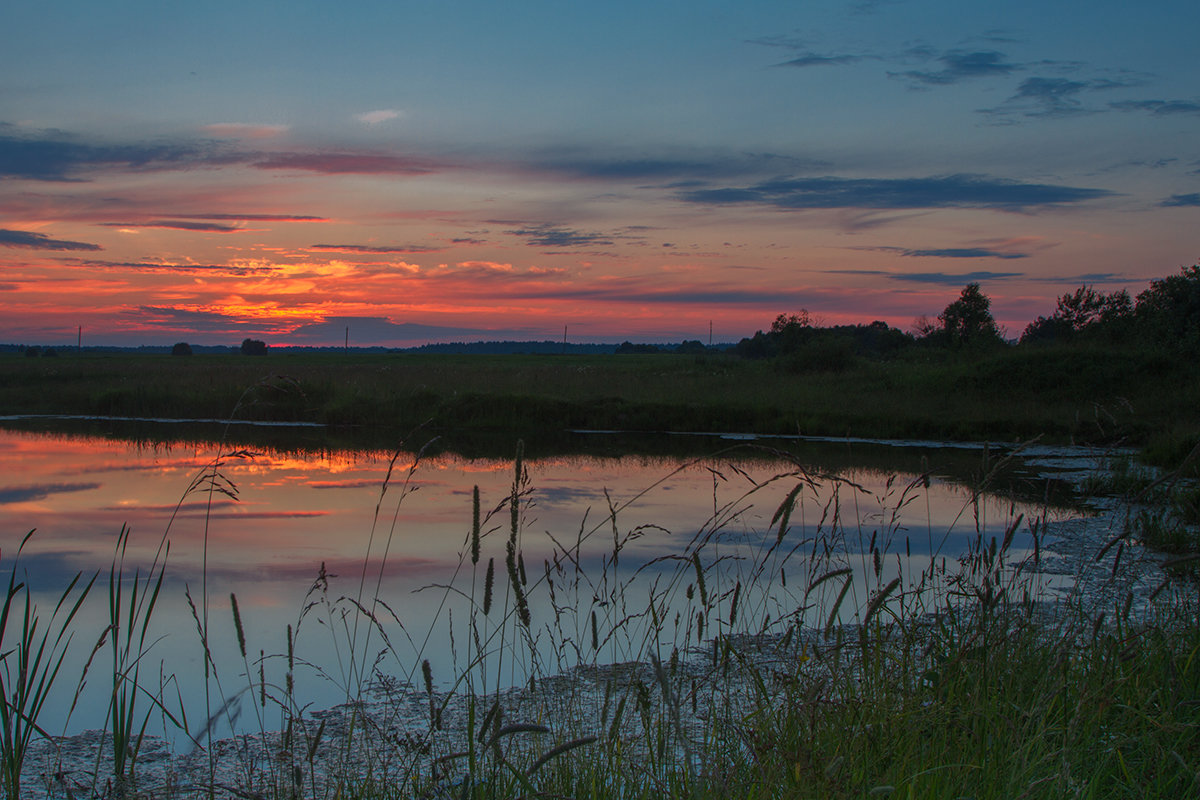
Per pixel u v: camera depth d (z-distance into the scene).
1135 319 34.03
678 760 3.78
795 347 48.12
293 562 9.45
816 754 2.91
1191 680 4.17
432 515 12.12
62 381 34.97
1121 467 14.22
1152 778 3.35
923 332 57.22
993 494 13.95
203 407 27.98
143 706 5.49
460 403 26.03
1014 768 3.04
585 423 25.39
